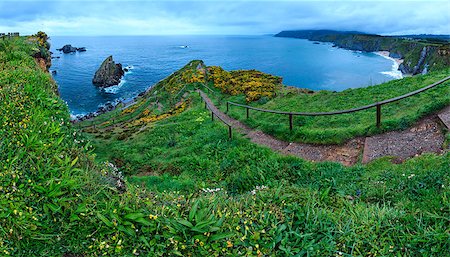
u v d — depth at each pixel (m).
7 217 4.61
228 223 5.25
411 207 6.08
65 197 5.05
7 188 4.96
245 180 9.96
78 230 4.88
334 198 6.74
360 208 6.03
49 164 5.48
